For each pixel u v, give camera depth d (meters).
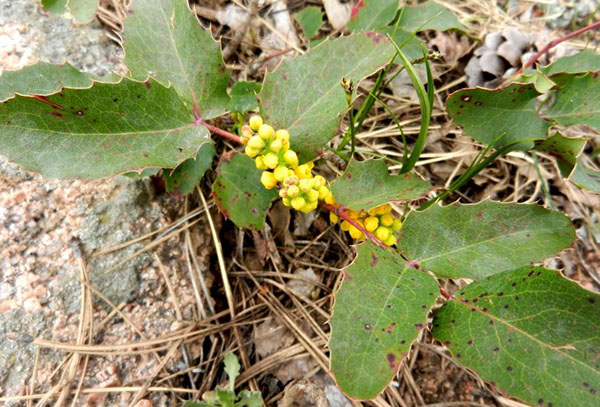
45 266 0.12
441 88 0.17
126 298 0.12
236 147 0.15
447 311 0.09
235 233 0.14
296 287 0.14
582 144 0.10
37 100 0.09
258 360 0.13
